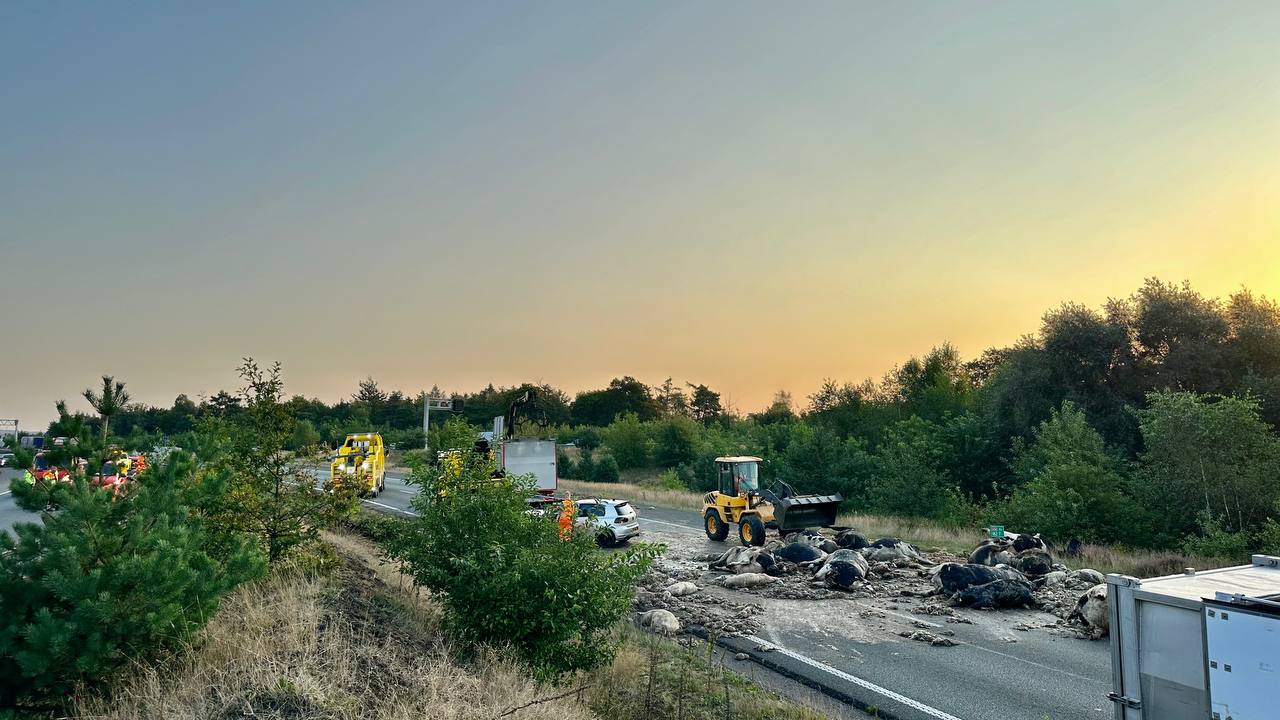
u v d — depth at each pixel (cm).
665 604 1480
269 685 648
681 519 3008
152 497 734
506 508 1020
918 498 3234
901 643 1232
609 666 982
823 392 5297
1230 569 607
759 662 1128
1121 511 2389
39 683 618
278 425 1262
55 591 619
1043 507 2473
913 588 1653
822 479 3853
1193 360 3203
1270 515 2258
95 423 778
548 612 898
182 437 888
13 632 607
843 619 1395
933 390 4862
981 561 1816
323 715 617
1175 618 502
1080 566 1969
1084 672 1080
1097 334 3362
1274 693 441
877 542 2020
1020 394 3550
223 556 1000
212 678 674
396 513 2642
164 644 712
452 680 756
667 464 5991
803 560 1889
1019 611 1457
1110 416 3269
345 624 864
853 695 986
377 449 3544
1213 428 2355
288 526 1218
